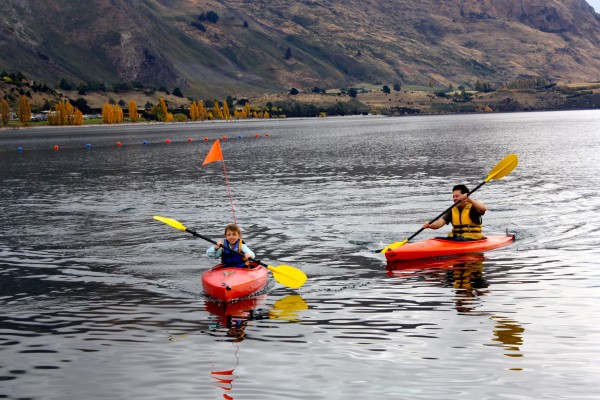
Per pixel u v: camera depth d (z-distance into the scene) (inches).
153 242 861.2
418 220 982.4
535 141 3191.4
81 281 661.9
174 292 616.7
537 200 1157.7
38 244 854.5
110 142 4200.3
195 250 808.9
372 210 1084.5
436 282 629.0
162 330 504.7
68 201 1290.6
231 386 397.4
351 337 477.1
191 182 1627.7
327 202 1190.3
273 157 2459.4
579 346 444.5
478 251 760.3
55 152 3221.0
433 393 379.9
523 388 383.6
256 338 481.7
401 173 1721.2
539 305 540.1
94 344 475.2
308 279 657.0
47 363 440.5
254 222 992.2
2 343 481.1
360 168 1897.1
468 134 4261.8
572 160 2014.0
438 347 450.9
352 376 406.6
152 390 394.9
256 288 614.9
